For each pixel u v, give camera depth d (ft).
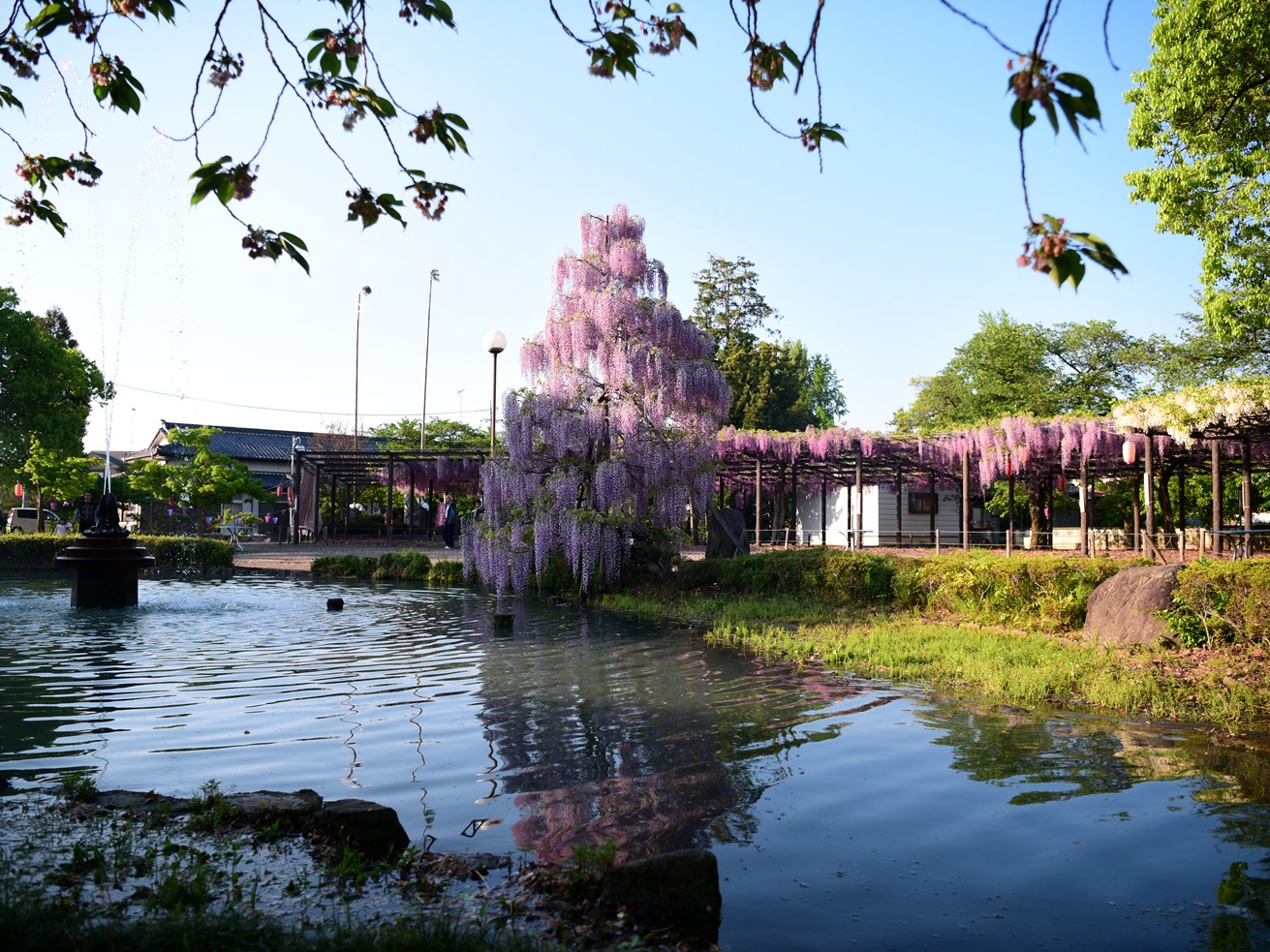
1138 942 9.25
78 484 99.55
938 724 19.06
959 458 78.59
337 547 87.20
